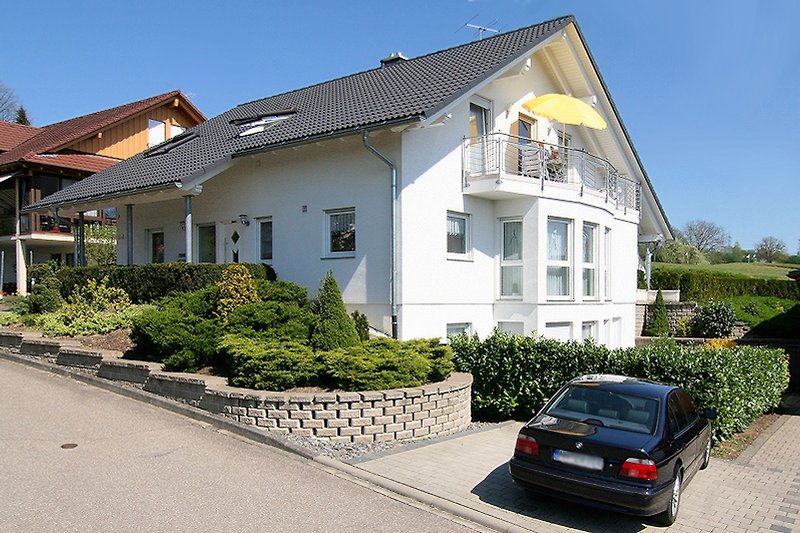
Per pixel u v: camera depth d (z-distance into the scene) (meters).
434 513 6.22
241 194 16.53
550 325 15.48
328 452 7.86
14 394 10.20
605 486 5.95
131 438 7.96
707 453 8.30
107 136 32.31
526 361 11.20
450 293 14.25
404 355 9.60
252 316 10.89
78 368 12.07
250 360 9.05
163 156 19.48
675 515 6.44
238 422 8.59
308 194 14.91
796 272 17.97
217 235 17.16
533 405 11.16
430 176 13.81
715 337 23.12
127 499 5.93
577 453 6.20
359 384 8.84
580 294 16.22
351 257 14.07
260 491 6.37
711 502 7.05
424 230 13.62
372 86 17.14
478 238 15.12
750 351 12.12
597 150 20.69
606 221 17.89
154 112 34.53
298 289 12.83
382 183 13.52
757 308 25.56
